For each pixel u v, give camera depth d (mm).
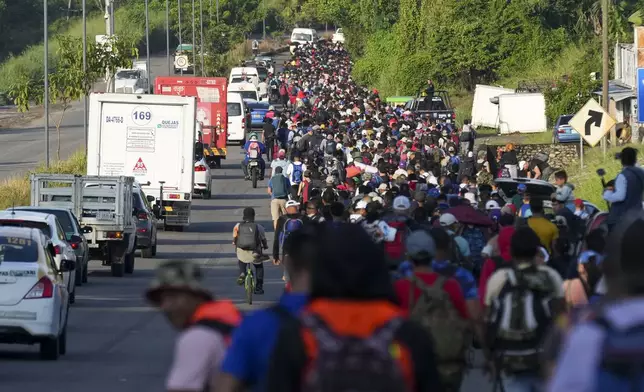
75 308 48781
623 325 10453
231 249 74000
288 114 141625
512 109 132750
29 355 36938
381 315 11336
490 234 39469
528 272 20359
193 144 78938
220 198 102875
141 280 59688
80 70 110062
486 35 170500
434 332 19734
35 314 34531
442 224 34188
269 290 54844
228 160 135125
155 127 78812
